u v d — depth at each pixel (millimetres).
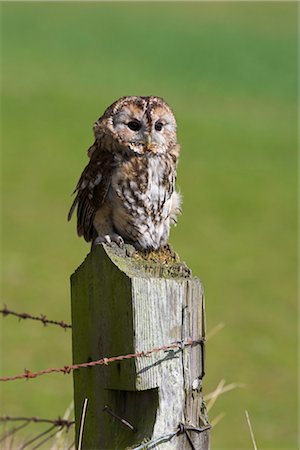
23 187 33094
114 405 5785
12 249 27219
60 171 34969
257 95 47156
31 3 58312
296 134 41688
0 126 40219
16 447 7879
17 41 52281
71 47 51812
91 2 59250
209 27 55156
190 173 35938
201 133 41219
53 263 26219
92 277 5785
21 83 46094
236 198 33312
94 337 5809
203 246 28359
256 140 40750
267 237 29422
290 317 22688
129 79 47625
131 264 5719
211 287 24812
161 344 5602
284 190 34531
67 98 44250
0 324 21359
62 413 15180
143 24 55719
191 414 5711
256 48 52188
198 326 5703
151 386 5594
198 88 47438
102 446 5832
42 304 22781
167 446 5625
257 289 24875
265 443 14766
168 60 50656
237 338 21141
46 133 39625
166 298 5602
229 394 17734
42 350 19688
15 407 15547
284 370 19234
